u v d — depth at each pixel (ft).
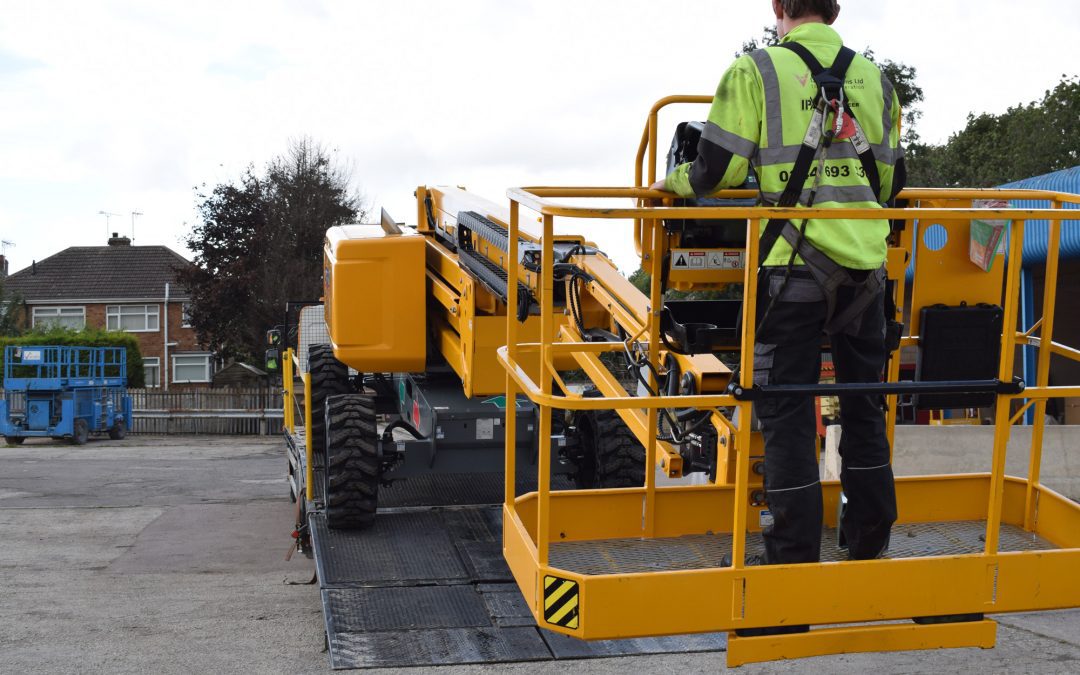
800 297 10.77
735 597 10.45
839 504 13.80
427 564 21.52
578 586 10.35
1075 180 38.78
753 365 11.10
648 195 13.03
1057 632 20.45
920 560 10.82
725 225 14.20
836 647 10.61
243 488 47.21
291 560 29.66
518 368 12.26
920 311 13.85
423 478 30.27
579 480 27.02
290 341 38.68
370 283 26.11
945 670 17.97
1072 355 13.12
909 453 32.40
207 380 144.77
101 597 24.89
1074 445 33.01
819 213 10.14
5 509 40.24
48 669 18.98
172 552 30.94
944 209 10.36
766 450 11.15
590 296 19.30
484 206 25.62
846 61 11.07
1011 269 10.78
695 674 17.66
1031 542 14.35
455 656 17.56
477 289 23.77
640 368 14.67
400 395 31.24
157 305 145.89
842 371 11.77
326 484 24.48
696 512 15.25
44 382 74.79
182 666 19.06
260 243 107.96
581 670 17.70
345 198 112.57
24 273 151.84
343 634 18.15
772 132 10.73
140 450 70.13
